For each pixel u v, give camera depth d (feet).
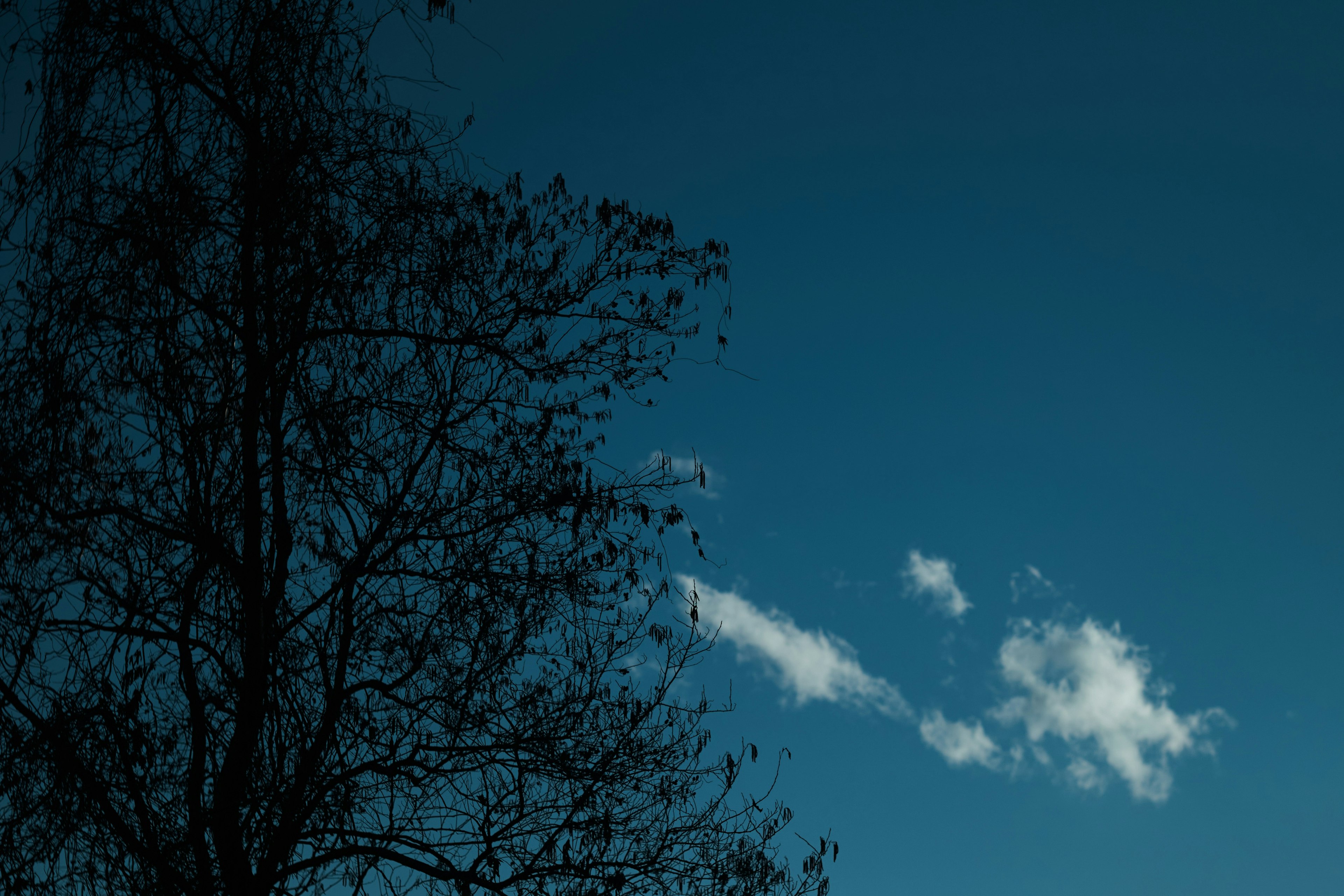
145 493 25.67
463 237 30.04
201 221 26.68
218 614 26.27
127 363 25.70
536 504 29.60
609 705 28.96
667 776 28.76
